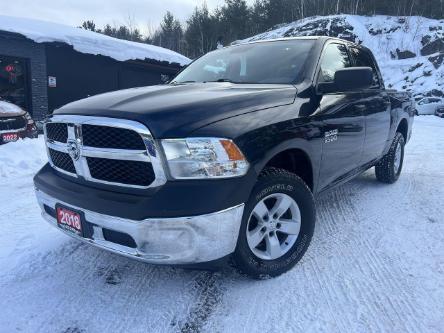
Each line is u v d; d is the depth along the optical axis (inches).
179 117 93.6
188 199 88.7
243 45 167.3
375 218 162.2
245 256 103.8
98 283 112.4
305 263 122.7
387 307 100.3
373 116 165.0
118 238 94.7
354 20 1669.5
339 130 134.9
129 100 104.9
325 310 99.2
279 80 133.9
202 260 93.5
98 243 98.0
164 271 119.1
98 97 114.3
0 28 464.1
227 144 92.8
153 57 647.8
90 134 98.9
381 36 1642.5
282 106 113.5
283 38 161.5
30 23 554.6
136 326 93.7
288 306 101.0
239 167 94.3
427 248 134.0
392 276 115.2
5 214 167.2
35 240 140.1
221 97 106.3
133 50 611.2
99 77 636.1
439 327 92.6
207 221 90.0
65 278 115.0
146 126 90.2
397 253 130.0
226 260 98.4
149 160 90.2
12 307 100.7
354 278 114.0
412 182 221.6
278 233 116.6
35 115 544.4
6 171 238.7
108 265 122.6
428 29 1628.9
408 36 1625.2
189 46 2075.5
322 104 128.3
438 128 618.8
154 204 88.7
